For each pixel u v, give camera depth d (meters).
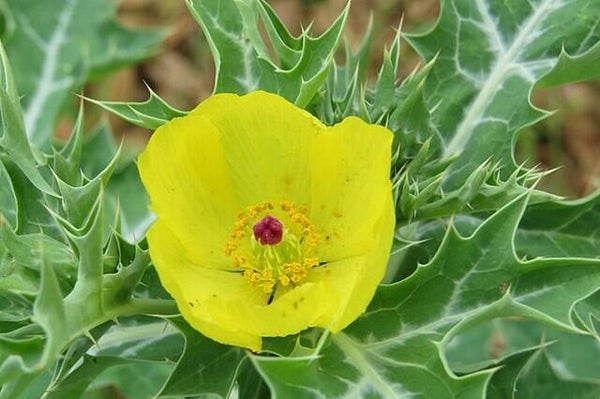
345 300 0.20
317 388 0.20
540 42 0.27
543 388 0.29
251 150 0.23
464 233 0.25
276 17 0.25
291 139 0.23
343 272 0.23
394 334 0.22
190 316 0.20
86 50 0.36
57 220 0.22
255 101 0.22
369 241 0.21
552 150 0.45
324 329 0.21
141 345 0.24
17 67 0.36
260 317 0.21
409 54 0.47
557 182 0.44
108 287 0.21
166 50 0.49
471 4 0.27
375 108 0.24
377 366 0.21
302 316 0.21
